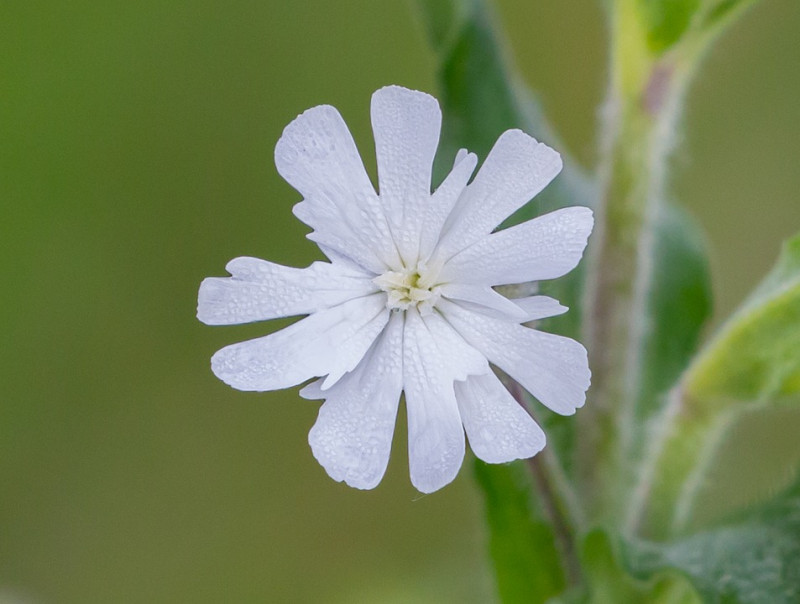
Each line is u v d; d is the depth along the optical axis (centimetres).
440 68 24
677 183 32
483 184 22
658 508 23
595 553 22
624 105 23
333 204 22
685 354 24
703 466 23
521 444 21
